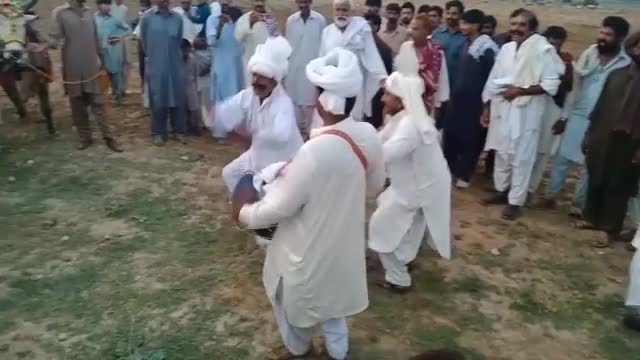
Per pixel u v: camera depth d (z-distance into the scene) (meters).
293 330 4.04
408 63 4.86
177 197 6.79
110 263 5.38
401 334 4.58
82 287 5.02
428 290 5.20
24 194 6.71
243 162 5.29
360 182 3.61
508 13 24.94
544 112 6.50
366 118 7.90
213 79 8.85
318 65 3.56
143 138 8.81
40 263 5.35
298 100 8.46
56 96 10.84
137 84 12.24
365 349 4.39
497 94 6.52
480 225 6.52
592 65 6.52
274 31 8.58
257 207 3.62
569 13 25.48
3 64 8.20
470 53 7.20
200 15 9.54
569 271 5.62
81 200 6.61
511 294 5.20
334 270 3.65
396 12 8.19
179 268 5.35
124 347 4.31
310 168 3.45
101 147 8.30
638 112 5.65
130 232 5.95
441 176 4.87
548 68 6.25
